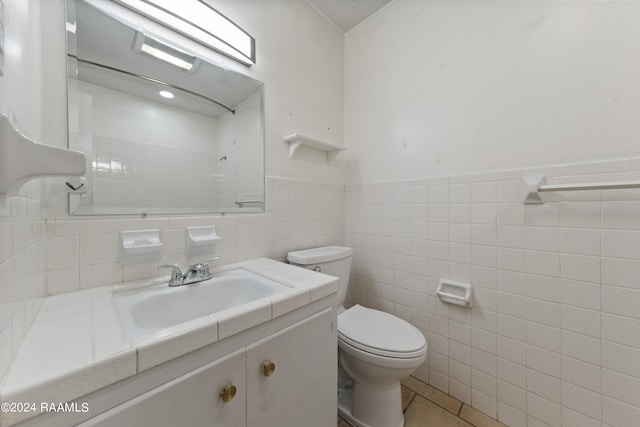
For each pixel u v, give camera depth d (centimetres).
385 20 165
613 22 93
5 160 36
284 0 148
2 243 39
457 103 133
